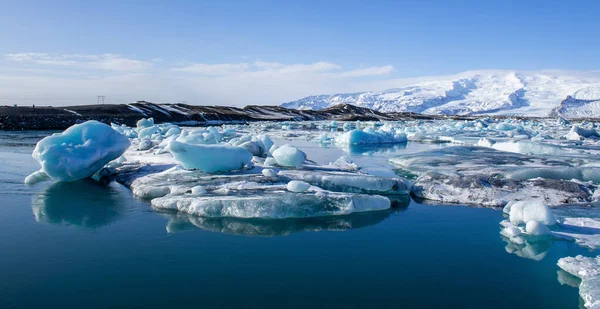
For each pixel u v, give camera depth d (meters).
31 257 6.80
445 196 10.67
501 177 12.30
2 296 5.55
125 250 7.15
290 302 5.48
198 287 5.86
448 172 12.60
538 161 15.29
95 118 43.22
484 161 15.33
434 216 9.27
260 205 8.98
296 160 12.70
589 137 28.33
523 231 7.89
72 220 8.73
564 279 6.19
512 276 6.28
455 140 29.09
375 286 5.94
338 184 10.92
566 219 8.63
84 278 6.09
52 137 12.12
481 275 6.32
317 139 30.89
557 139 27.97
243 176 11.24
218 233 8.06
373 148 24.84
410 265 6.66
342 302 5.50
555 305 5.46
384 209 9.70
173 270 6.39
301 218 8.99
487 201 10.23
